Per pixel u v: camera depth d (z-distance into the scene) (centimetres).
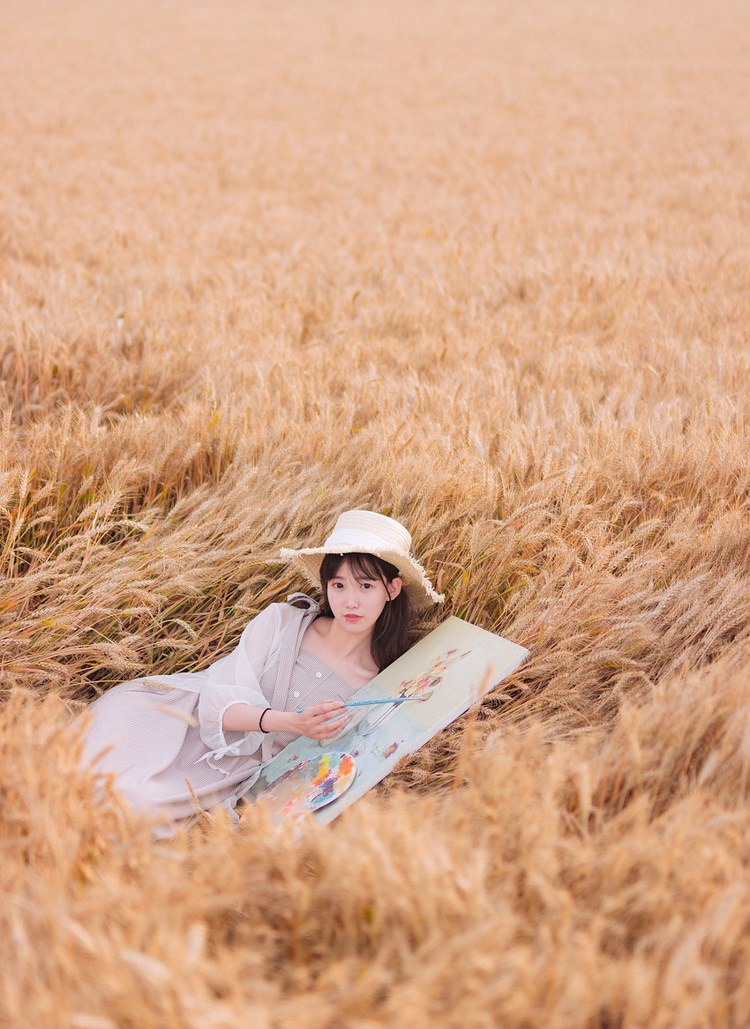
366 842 181
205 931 169
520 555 355
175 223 973
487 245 883
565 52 2648
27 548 343
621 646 310
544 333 620
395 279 761
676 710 236
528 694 309
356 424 463
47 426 402
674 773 226
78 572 353
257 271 773
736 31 2934
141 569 343
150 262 812
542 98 1977
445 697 287
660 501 374
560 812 206
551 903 173
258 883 185
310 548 342
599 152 1464
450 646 316
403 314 663
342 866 177
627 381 511
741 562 338
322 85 2142
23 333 521
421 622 354
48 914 166
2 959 169
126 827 209
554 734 286
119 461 380
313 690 320
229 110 1839
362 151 1471
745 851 192
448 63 2472
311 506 367
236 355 541
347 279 778
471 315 659
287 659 321
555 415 470
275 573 373
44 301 654
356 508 379
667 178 1280
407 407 473
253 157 1408
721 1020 162
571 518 353
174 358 525
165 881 175
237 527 365
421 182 1262
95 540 363
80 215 1016
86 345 533
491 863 190
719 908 166
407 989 148
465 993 157
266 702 303
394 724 286
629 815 202
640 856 186
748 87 2064
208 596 360
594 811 215
